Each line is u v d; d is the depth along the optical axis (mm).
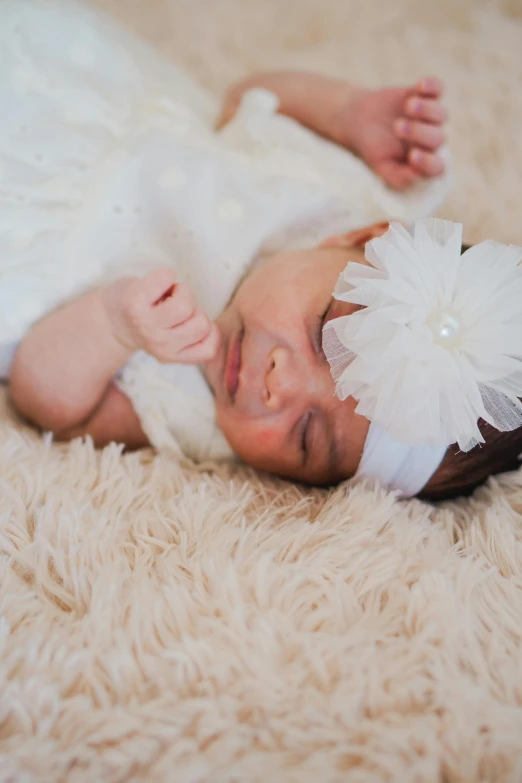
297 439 919
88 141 1046
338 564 733
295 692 604
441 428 755
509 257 764
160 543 771
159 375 1025
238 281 1035
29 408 988
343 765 562
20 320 958
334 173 1186
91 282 999
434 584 699
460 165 1346
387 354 723
